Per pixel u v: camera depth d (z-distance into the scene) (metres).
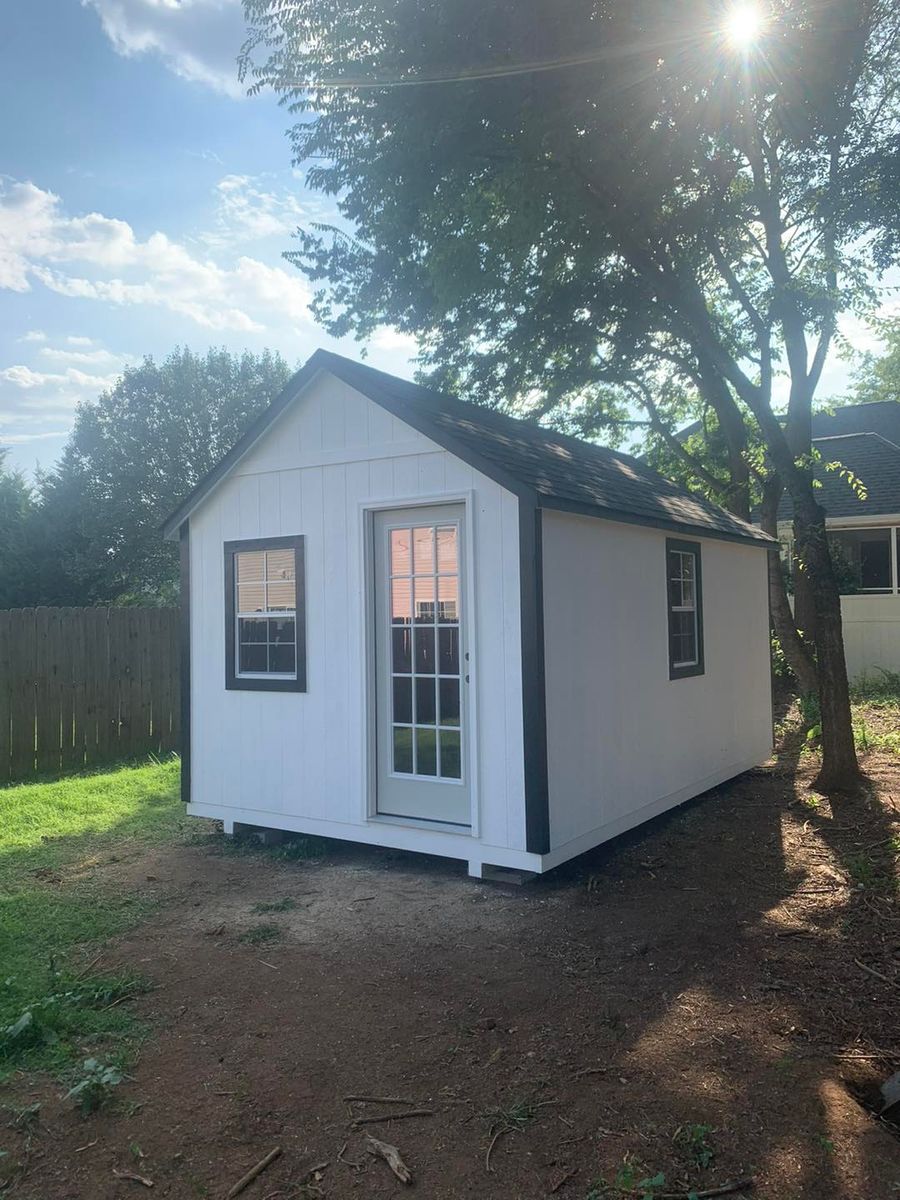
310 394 6.66
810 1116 2.99
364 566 6.34
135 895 5.65
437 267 10.26
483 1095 3.16
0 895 5.63
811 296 9.85
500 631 5.65
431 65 7.67
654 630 7.21
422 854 6.48
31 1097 3.19
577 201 8.88
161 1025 3.78
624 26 7.28
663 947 4.61
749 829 7.04
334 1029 3.71
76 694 10.38
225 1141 2.91
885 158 8.49
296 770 6.74
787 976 4.21
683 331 12.01
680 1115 3.00
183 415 32.97
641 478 8.95
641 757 6.90
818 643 8.26
